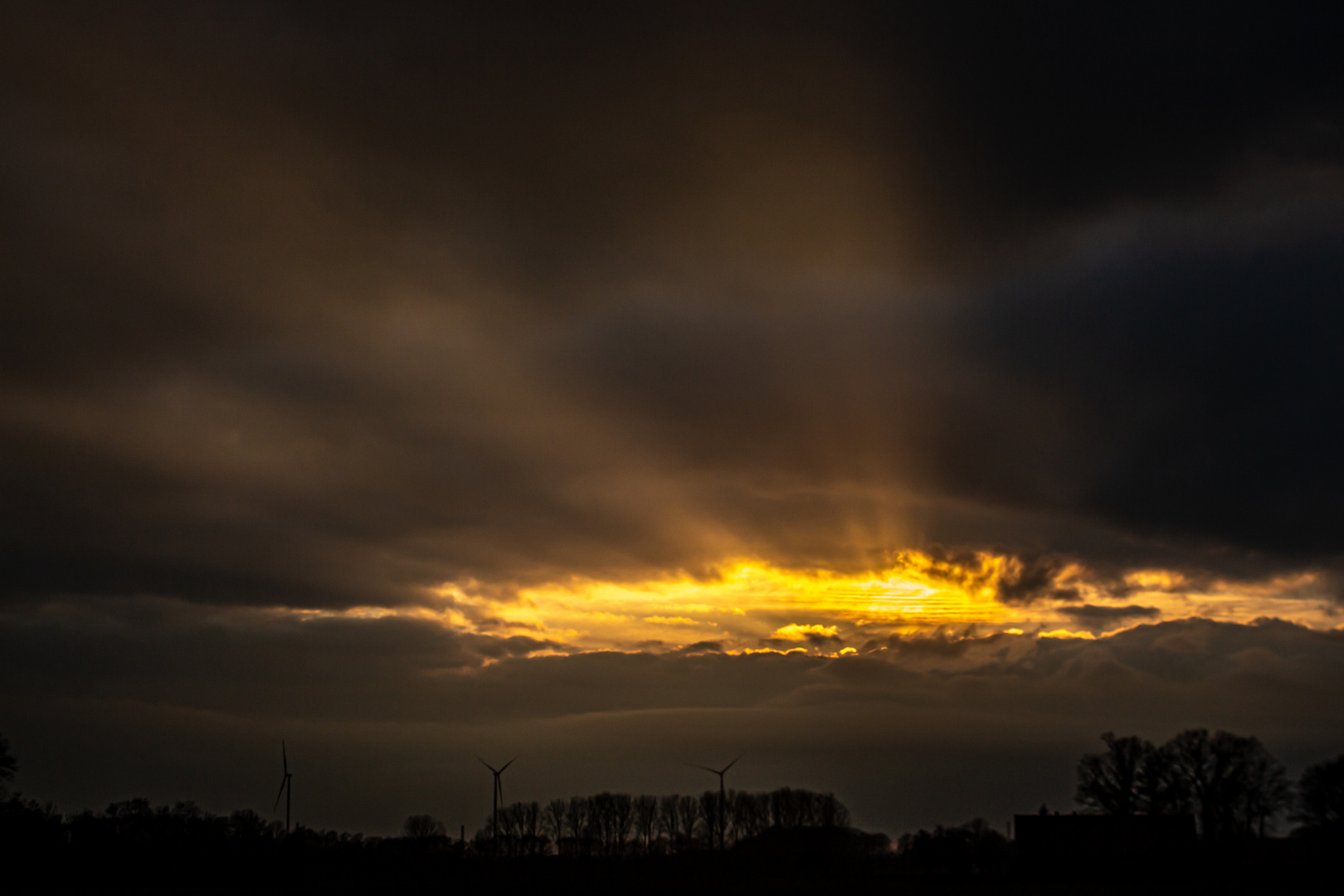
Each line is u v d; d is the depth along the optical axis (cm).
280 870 16575
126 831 18012
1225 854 14875
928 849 16462
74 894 12838
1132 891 11769
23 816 16125
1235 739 15175
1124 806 15975
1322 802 13438
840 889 12938
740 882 15162
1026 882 14125
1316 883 13075
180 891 13100
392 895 12181
